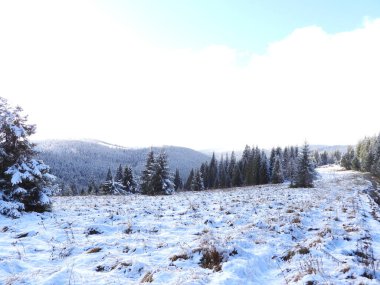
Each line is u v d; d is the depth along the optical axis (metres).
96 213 16.80
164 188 42.16
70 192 81.75
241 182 90.81
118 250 9.30
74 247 9.58
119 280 6.90
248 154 101.81
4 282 6.52
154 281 6.75
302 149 50.25
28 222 14.21
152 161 50.81
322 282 6.47
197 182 74.56
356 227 12.03
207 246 8.65
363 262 8.20
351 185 42.56
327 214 15.62
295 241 10.64
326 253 8.62
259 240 10.16
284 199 23.70
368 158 88.25
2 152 16.19
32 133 17.44
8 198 16.03
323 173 95.19
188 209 17.62
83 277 6.98
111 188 51.16
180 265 7.91
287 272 7.64
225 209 17.64
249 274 7.27
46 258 8.74
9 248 9.61
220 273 7.16
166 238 10.95
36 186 16.88
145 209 17.86
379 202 29.50
